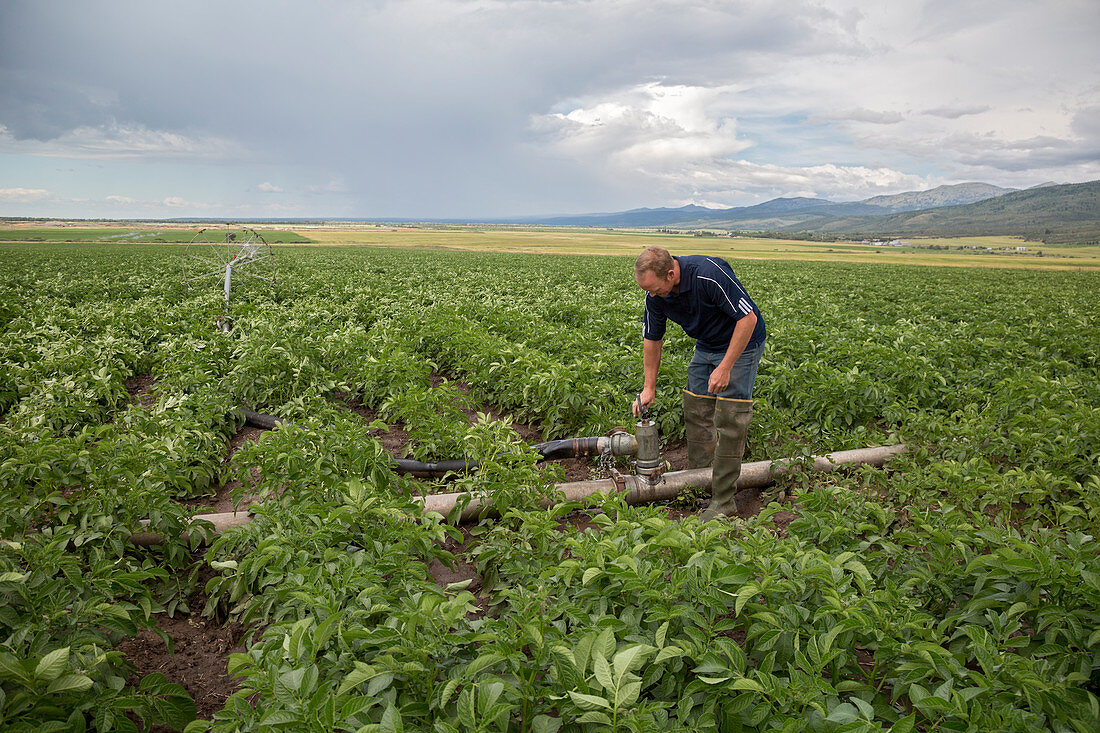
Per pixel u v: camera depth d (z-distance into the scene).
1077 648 3.00
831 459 6.32
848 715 2.42
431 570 4.95
